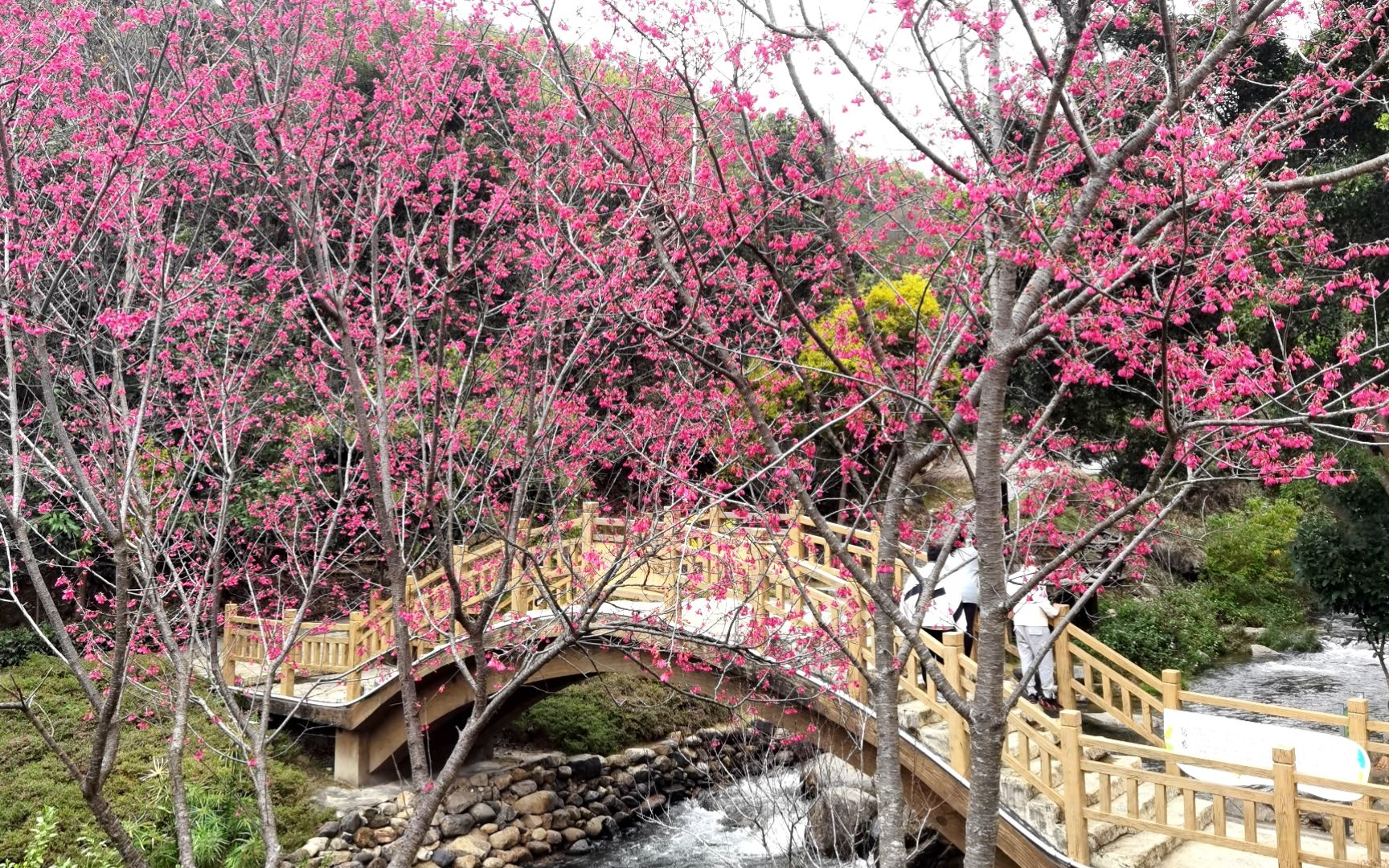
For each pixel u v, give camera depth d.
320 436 9.34
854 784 10.51
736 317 6.38
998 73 4.99
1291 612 16.48
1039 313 4.48
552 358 7.59
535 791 12.02
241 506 9.98
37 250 6.07
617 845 11.59
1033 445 7.00
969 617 8.24
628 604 10.56
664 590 8.50
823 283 5.98
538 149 6.70
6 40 6.22
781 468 4.68
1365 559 10.23
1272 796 5.47
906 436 4.96
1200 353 6.56
